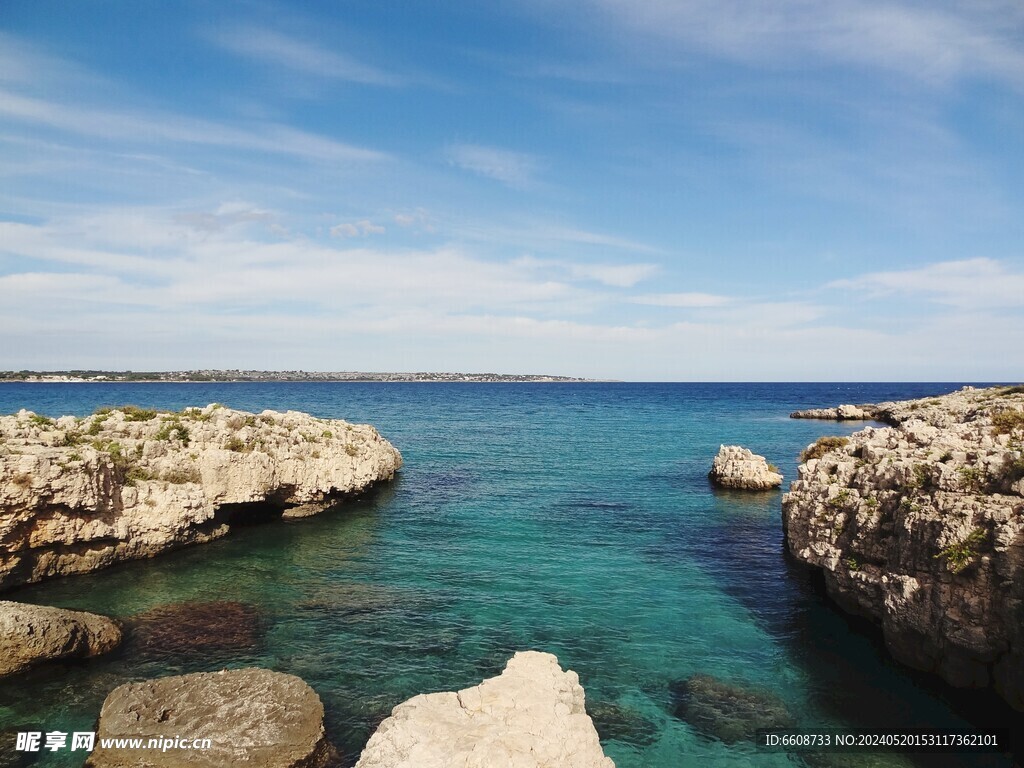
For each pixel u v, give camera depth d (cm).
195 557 3147
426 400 19712
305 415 4947
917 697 1909
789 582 2900
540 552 3325
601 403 18588
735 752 1666
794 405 17288
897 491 2142
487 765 1247
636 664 2119
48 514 2691
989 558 1669
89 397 17012
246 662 2067
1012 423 2873
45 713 1739
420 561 3148
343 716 1773
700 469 5984
